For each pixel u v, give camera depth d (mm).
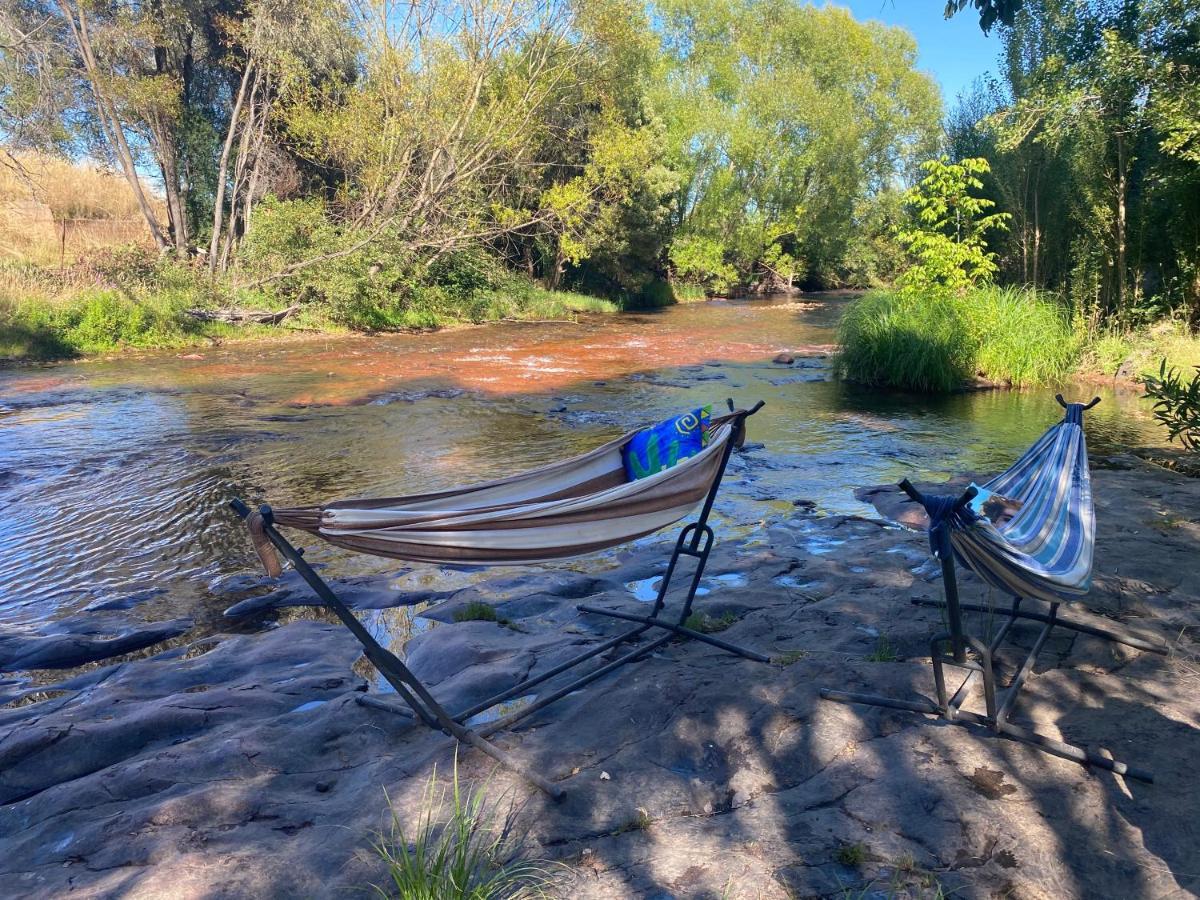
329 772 3510
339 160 26438
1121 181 15461
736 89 43438
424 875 2568
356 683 4527
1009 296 16031
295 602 5914
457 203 26422
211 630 5512
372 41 24688
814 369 17625
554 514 3598
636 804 3127
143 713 3996
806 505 8109
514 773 3326
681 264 40656
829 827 2961
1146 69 13984
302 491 8695
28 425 11930
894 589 5480
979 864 2752
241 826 3045
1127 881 2666
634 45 30422
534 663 4500
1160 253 16109
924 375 14859
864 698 3816
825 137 42375
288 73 24547
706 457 4316
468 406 13539
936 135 38000
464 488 3881
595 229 31047
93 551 7047
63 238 24141
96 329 19266
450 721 3453
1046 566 3525
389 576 6422
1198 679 4035
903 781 3217
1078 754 3311
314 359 18547
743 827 2980
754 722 3684
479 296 28578
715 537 7180
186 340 20484
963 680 4070
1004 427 11820
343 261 23656
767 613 5109
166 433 11438
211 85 29031
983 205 16328
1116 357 15359
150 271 21953
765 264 45844
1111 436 10891
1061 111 14797
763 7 44375
